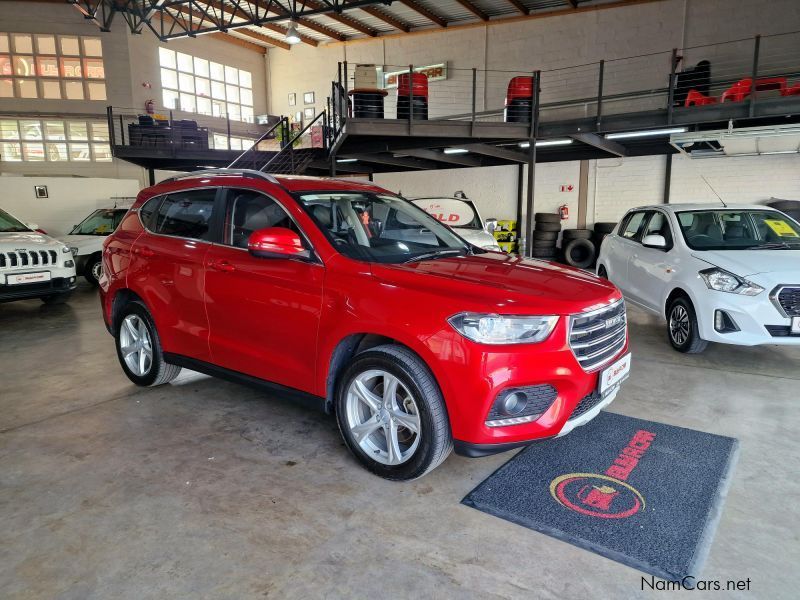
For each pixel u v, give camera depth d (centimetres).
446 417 253
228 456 303
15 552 220
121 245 405
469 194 1555
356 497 260
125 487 270
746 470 282
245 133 1961
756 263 447
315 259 294
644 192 1316
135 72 1656
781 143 1030
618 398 388
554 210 1428
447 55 1559
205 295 341
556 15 1377
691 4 1209
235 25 1290
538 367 239
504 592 195
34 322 685
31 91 1611
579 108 1367
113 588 199
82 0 1318
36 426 348
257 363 321
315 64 1881
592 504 249
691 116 934
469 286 255
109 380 442
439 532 231
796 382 421
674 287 503
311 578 203
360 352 275
